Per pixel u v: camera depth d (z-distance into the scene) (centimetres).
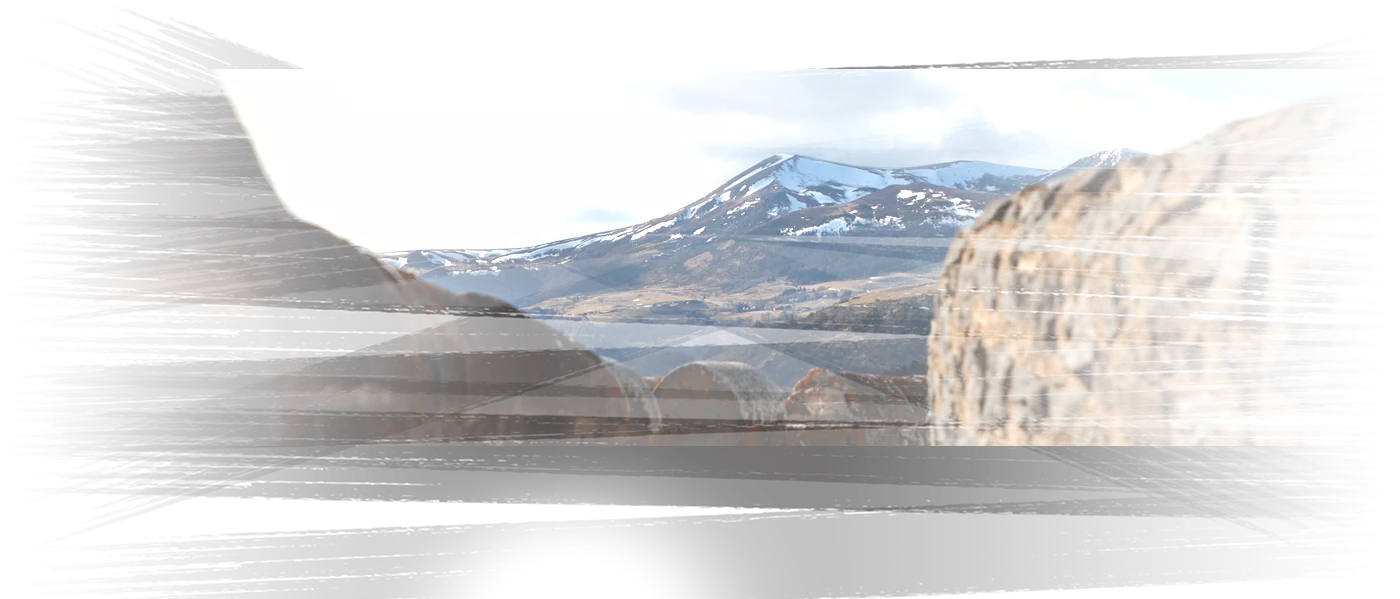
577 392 412
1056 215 359
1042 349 364
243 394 171
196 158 170
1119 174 330
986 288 411
